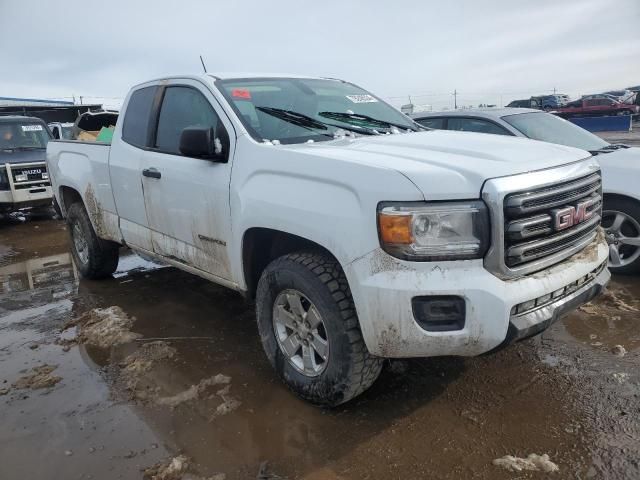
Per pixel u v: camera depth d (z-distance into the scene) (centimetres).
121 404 328
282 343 324
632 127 2972
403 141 331
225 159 350
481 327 253
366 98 457
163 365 376
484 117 606
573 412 297
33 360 395
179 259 414
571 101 3756
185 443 287
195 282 561
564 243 288
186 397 332
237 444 284
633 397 307
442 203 253
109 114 845
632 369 338
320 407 313
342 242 269
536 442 274
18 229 971
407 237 251
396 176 257
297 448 279
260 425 300
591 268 297
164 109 424
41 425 309
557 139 566
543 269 276
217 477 260
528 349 371
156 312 479
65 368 379
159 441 289
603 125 2773
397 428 291
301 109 389
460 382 333
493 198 251
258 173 320
